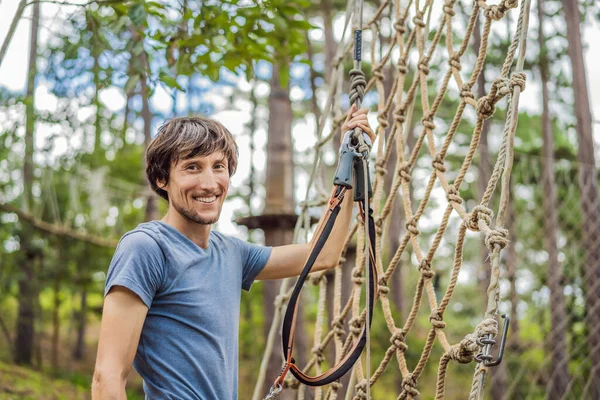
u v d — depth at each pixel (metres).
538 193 7.21
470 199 11.52
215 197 1.85
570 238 6.46
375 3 9.23
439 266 14.26
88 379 10.82
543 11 8.72
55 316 10.25
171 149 1.83
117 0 3.35
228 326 1.83
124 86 3.46
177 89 3.50
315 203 3.29
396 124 2.69
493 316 1.66
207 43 3.54
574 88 7.00
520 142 11.52
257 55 3.71
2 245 9.30
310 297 13.80
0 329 11.12
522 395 7.10
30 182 8.54
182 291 1.76
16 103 5.95
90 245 9.66
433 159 2.33
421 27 2.70
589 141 6.73
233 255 2.00
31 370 10.01
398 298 9.73
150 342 1.75
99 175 8.91
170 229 1.83
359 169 2.12
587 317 6.01
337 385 2.62
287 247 2.16
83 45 3.51
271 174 5.68
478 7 2.23
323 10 10.36
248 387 10.18
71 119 6.03
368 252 1.98
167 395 1.71
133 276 1.69
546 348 6.71
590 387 6.33
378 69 3.00
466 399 9.78
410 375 2.14
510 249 6.95
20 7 3.12
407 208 2.44
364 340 2.07
